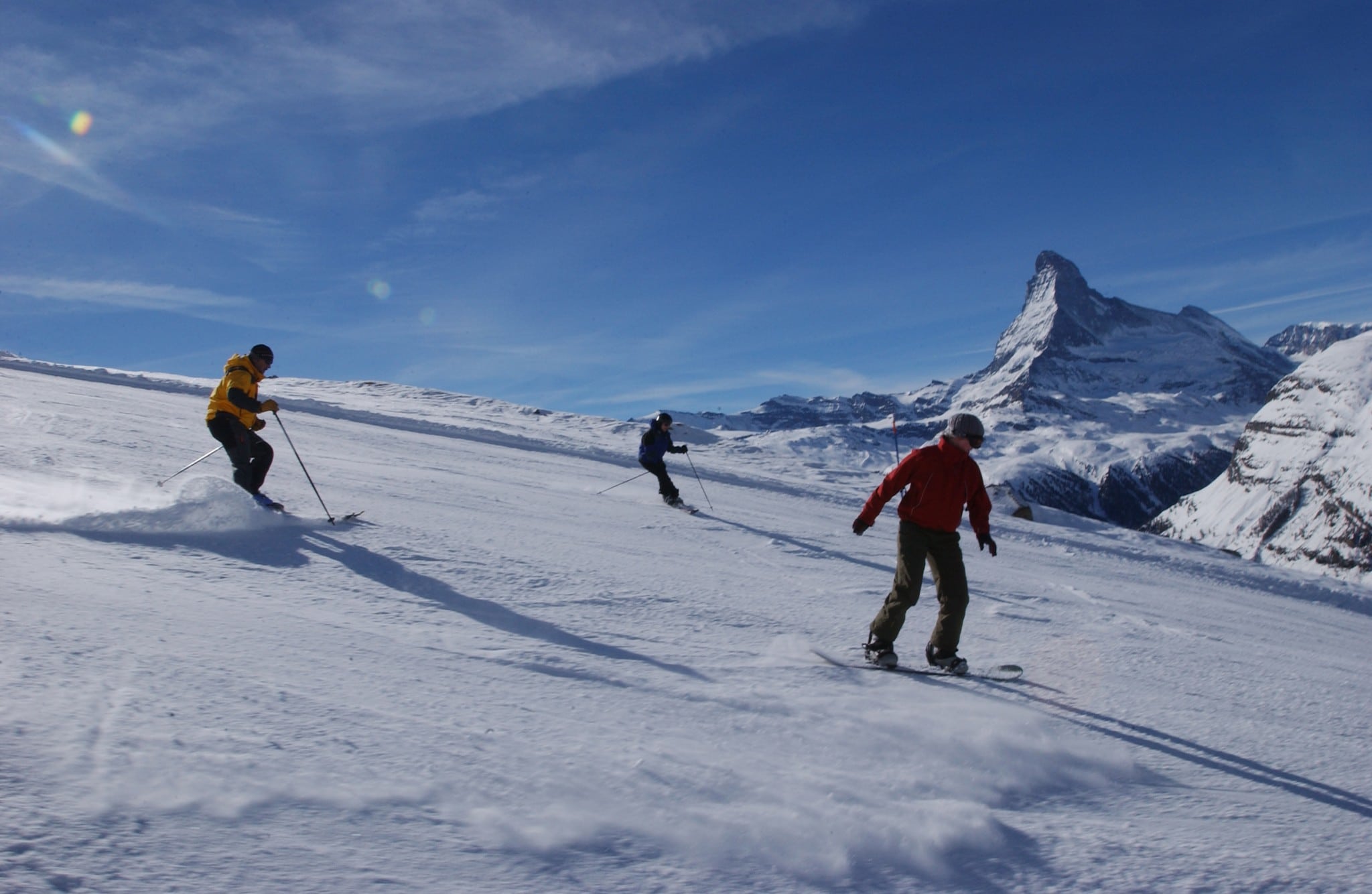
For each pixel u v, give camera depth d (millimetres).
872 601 7273
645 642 4785
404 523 7637
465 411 37219
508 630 4668
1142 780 3230
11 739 2004
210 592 4406
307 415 22438
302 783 2043
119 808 1777
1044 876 2152
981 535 5223
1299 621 11695
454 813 2025
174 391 25547
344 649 3590
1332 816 3037
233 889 1560
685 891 1823
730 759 2783
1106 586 11375
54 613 3352
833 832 2189
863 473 27391
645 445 12766
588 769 2443
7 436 9203
